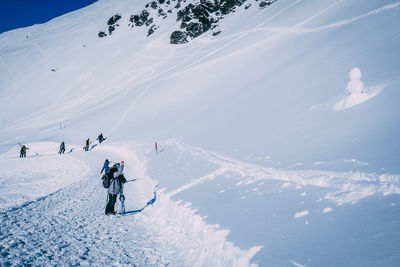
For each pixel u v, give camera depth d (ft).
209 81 111.75
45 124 179.73
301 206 13.06
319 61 52.39
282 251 9.66
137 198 28.09
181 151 44.62
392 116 19.95
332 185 14.19
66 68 317.01
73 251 14.43
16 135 168.55
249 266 9.67
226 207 15.99
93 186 37.35
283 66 69.10
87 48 365.40
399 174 11.77
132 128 104.58
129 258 13.55
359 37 51.19
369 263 7.48
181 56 226.99
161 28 343.05
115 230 18.30
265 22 156.97
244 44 137.80
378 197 11.28
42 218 21.81
